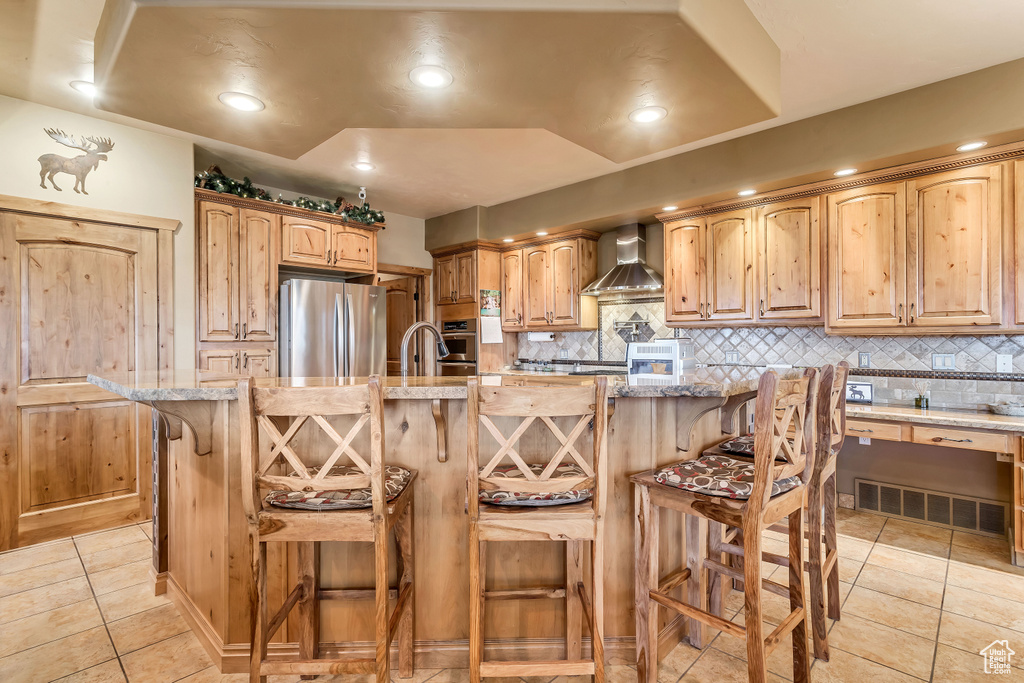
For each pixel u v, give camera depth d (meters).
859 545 2.94
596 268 4.91
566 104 2.00
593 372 4.58
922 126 2.69
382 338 4.54
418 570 1.83
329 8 1.40
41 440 2.94
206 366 3.58
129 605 2.24
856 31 2.18
